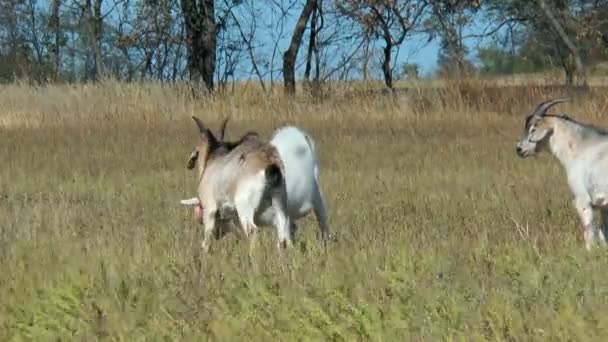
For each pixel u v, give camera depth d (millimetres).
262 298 13188
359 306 12672
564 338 11445
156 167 30500
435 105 45938
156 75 61719
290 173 17266
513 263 15109
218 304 13086
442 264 14711
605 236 18766
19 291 13898
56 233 18641
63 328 12422
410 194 24125
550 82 57094
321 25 56938
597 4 66188
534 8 65188
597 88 49906
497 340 11539
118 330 12219
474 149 33031
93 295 13617
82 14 64500
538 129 19094
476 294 13086
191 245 17000
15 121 44406
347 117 45094
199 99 48594
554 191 23906
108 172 29203
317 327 12125
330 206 22328
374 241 17016
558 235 18047
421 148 33688
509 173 27344
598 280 13711
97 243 17469
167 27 58906
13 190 26203
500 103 46062
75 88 48188
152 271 14812
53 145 35781
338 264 14797
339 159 31297
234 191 16875
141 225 19828
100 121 44281
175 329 12234
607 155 18344
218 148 17562
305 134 17750
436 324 12055
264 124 42906
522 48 74562
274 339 11859
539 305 12625
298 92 56875
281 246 16422
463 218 20359
